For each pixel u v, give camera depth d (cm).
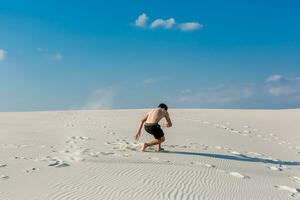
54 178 944
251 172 1239
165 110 1491
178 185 957
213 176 1088
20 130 2030
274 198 938
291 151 1950
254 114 3291
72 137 1764
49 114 3075
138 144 1622
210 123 2736
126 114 3148
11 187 862
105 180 949
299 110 3559
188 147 1669
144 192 873
